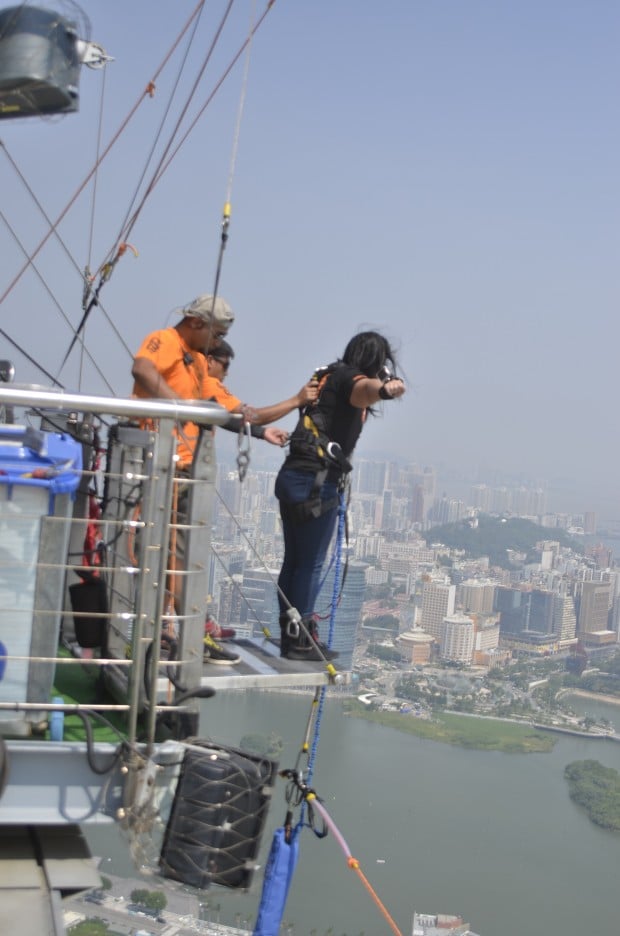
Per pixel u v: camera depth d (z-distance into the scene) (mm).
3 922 2793
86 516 5145
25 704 3207
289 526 4492
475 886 40219
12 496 3223
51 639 3277
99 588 4078
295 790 3920
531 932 36438
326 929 33438
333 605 4395
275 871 3736
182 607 3453
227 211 3943
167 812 3340
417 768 59375
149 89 5496
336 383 4363
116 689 3902
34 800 3156
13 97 3717
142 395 4164
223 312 4242
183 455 4145
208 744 3469
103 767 3213
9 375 5289
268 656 4273
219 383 4449
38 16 3623
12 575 3232
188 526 3449
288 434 4441
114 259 5836
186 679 3480
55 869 3137
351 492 4492
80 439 5020
